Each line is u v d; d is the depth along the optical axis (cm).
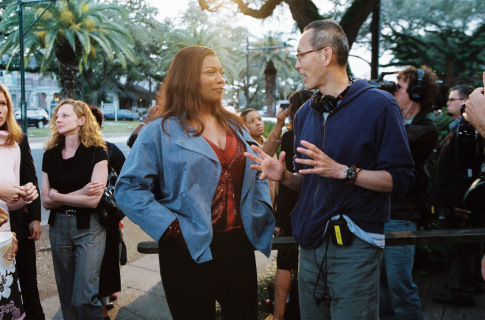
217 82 196
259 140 389
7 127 261
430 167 400
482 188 269
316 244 194
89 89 5275
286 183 207
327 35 188
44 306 345
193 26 3972
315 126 197
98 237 285
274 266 439
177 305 190
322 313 204
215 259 192
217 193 193
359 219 185
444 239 247
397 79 286
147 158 189
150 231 181
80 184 280
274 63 4391
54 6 2441
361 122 183
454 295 340
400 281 268
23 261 291
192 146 186
